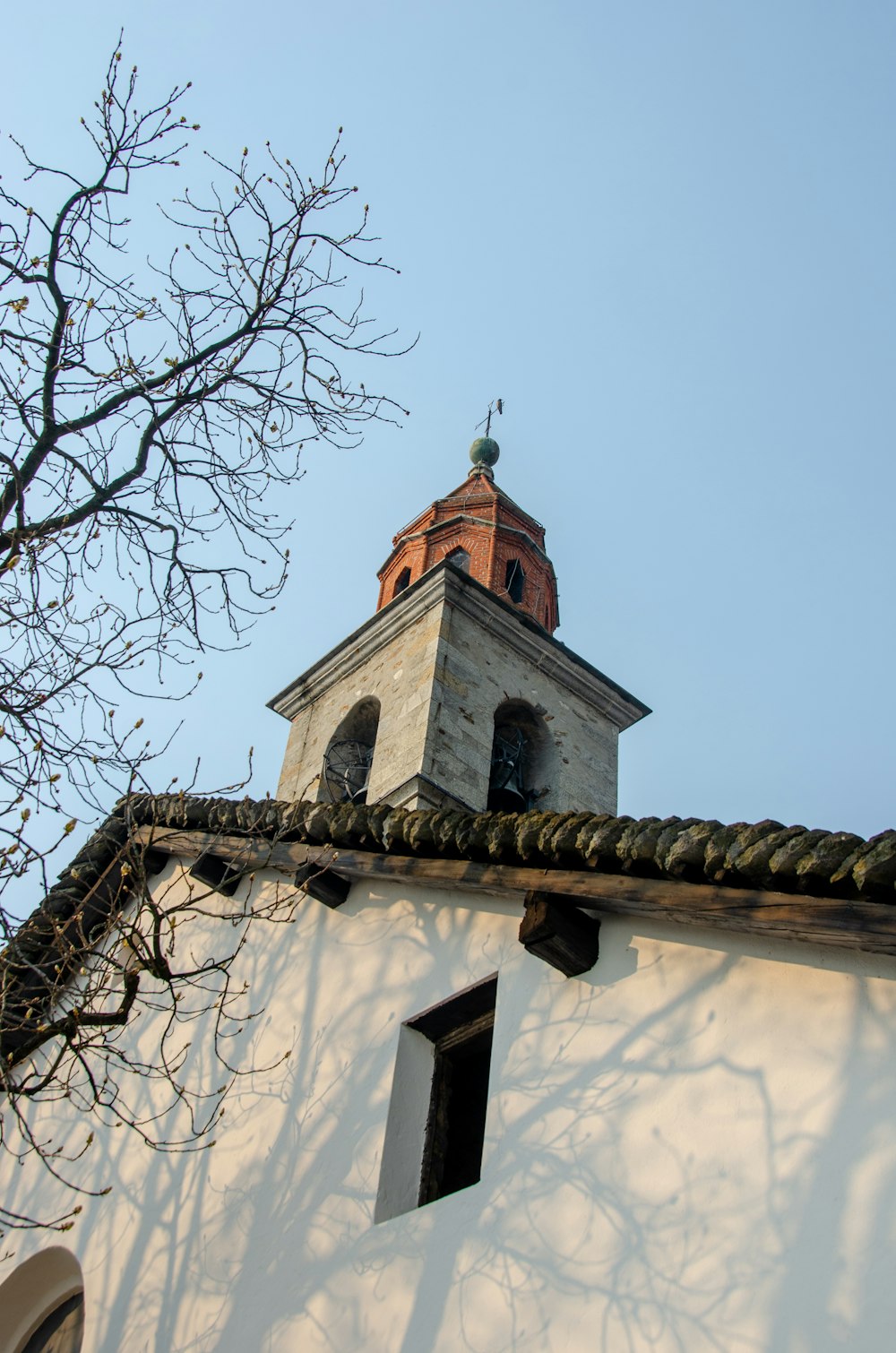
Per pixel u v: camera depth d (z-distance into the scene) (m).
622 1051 7.24
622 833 7.21
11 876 7.34
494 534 27.91
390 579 28.53
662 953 7.43
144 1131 10.05
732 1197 6.30
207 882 10.72
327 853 9.59
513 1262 6.89
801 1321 5.74
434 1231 7.45
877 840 6.09
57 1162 10.62
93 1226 9.74
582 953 7.66
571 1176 6.98
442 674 22.14
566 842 7.45
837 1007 6.52
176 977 7.99
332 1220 8.09
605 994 7.56
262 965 10.18
